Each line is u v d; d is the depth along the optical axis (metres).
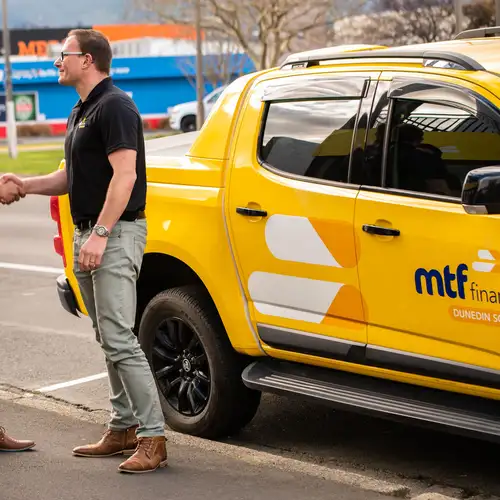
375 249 5.80
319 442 6.97
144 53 68.44
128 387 5.99
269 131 6.49
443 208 5.55
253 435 7.15
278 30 42.78
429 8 34.19
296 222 6.17
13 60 67.62
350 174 6.02
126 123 5.75
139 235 5.97
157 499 5.59
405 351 5.75
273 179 6.34
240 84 6.79
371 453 6.72
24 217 20.75
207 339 6.71
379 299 5.82
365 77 6.10
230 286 6.56
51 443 6.63
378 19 36.41
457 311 5.49
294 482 5.84
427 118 5.77
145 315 7.10
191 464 6.16
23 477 5.96
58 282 7.76
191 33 52.38
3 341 10.16
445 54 5.82
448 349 5.57
